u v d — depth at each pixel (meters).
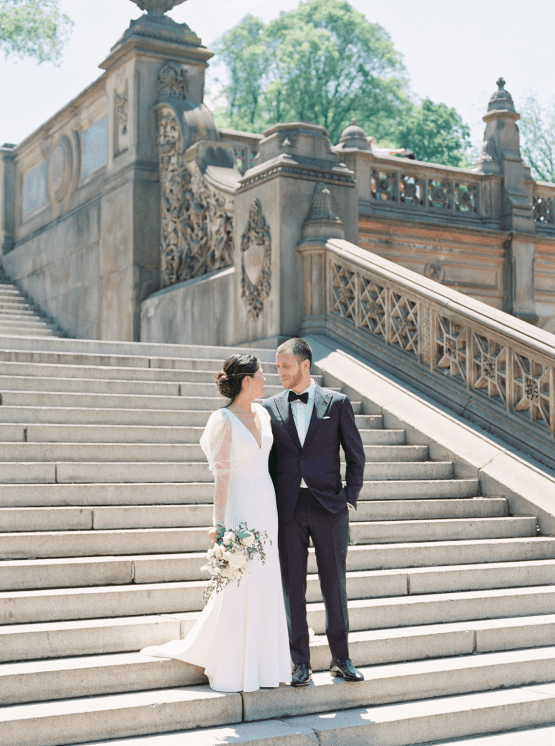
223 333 10.77
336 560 4.29
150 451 6.27
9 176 19.97
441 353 8.21
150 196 13.49
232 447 4.16
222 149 12.47
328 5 44.56
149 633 4.43
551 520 6.57
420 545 5.92
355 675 4.32
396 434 7.62
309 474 4.26
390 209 13.62
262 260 9.81
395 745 4.15
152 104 13.67
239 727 3.98
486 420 7.57
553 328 15.45
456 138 46.16
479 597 5.46
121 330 13.67
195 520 5.58
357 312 9.00
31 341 8.12
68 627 4.27
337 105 44.12
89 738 3.72
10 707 3.77
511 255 14.66
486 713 4.43
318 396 4.39
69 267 16.17
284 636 4.22
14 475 5.59
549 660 5.00
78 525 5.26
